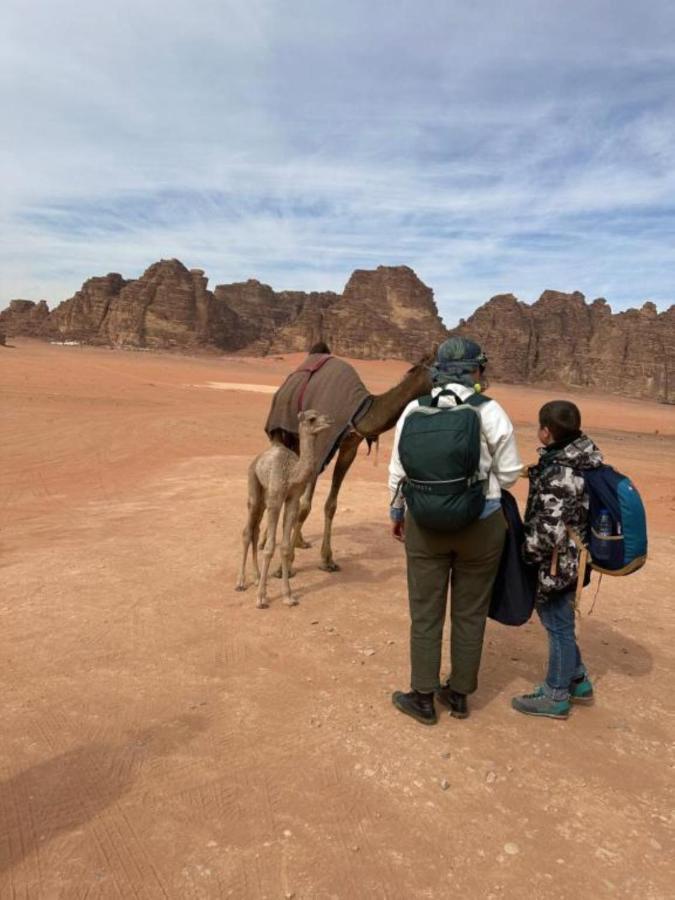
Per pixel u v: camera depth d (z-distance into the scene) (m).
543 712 4.75
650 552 10.09
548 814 3.68
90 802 3.54
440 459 3.94
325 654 5.61
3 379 40.78
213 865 3.12
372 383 95.62
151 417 25.05
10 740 4.09
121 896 2.92
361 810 3.60
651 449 39.19
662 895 3.12
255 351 185.75
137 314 187.50
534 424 50.38
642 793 3.93
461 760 4.15
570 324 199.62
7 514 10.35
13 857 3.12
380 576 7.87
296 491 6.70
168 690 4.84
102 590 6.86
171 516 10.48
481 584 4.45
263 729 4.37
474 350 4.34
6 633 5.70
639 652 6.15
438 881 3.12
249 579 7.45
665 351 180.88
